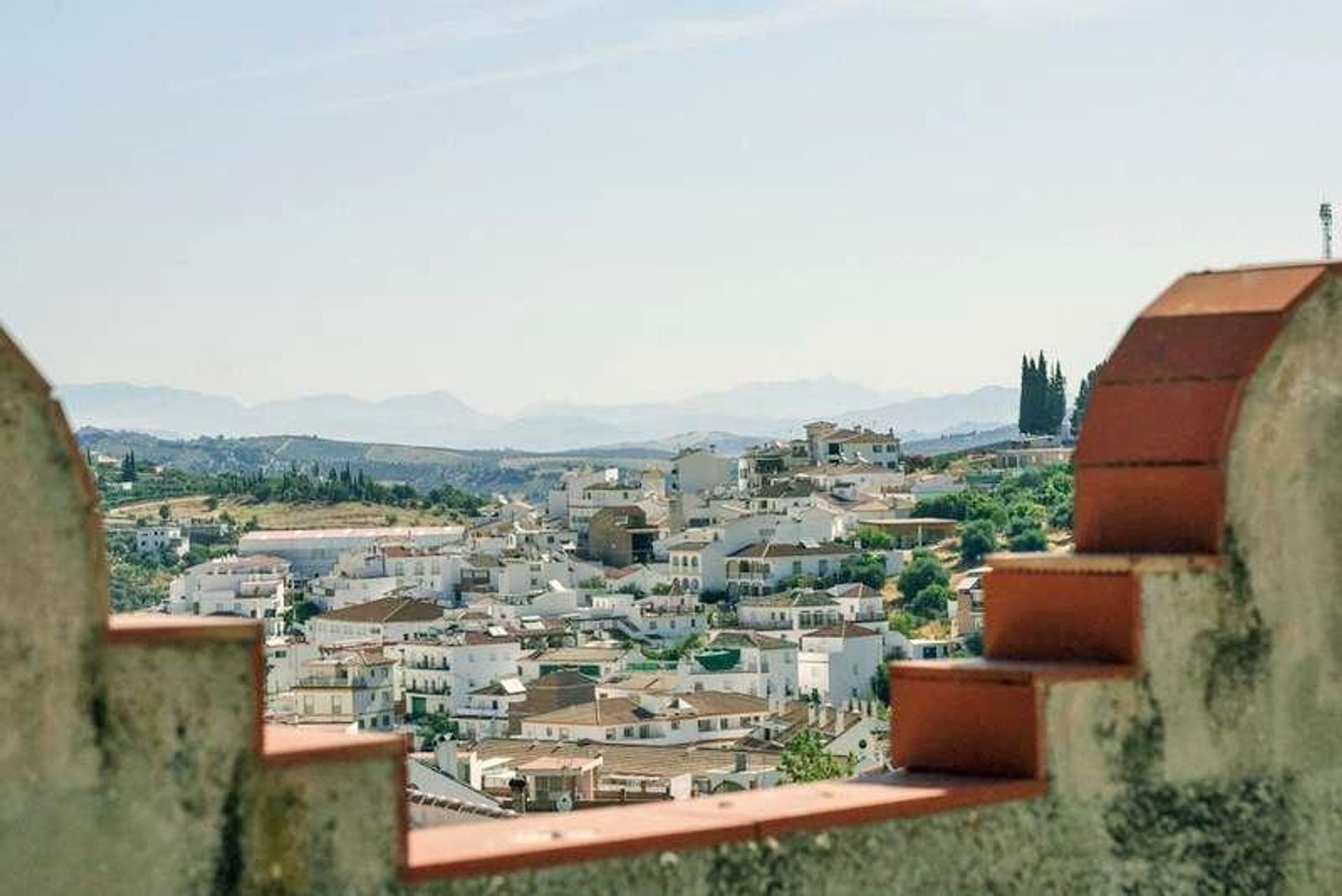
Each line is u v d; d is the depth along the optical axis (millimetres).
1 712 6758
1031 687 8789
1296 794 9461
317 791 7203
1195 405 9352
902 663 9133
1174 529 9336
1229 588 9305
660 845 7793
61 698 6836
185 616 7230
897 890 8359
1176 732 9141
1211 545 9258
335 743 7266
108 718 6902
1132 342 9617
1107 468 9484
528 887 7527
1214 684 9258
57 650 6832
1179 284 9805
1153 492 9375
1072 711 8883
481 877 7438
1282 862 9422
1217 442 9242
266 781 7117
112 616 6992
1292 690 9453
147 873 6941
